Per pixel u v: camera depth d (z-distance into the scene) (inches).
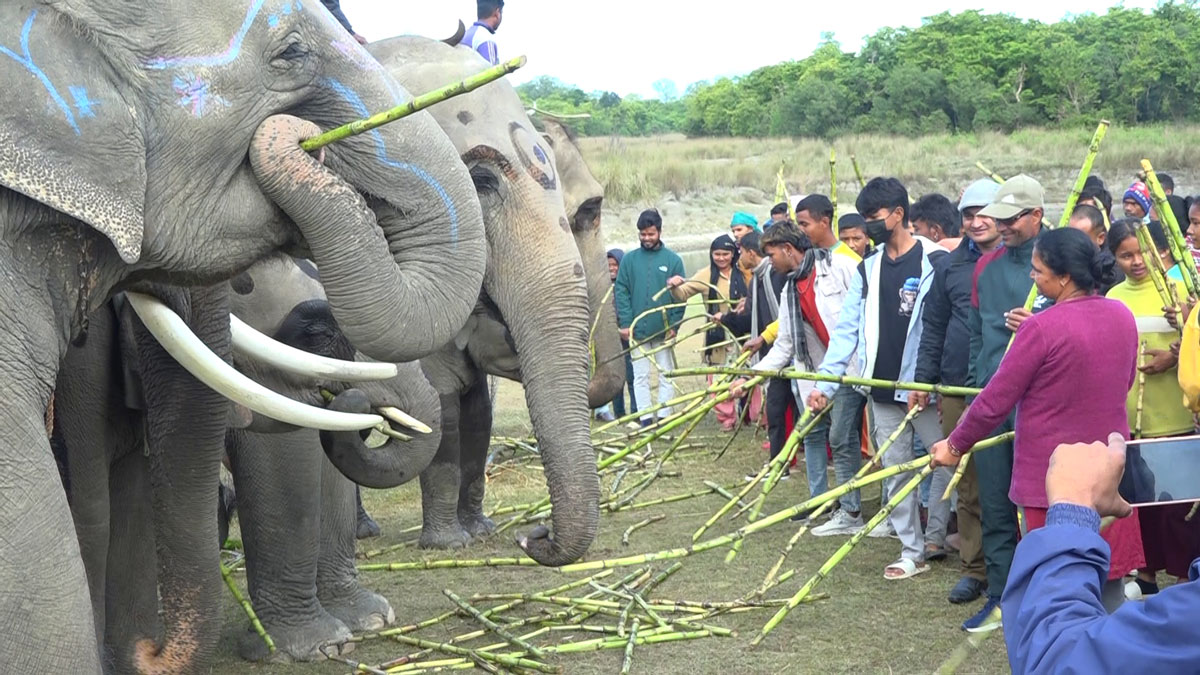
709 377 398.0
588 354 228.1
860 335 255.0
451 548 279.3
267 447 200.4
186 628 164.2
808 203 276.5
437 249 146.1
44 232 123.5
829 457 349.7
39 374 122.6
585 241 312.0
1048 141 1412.4
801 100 1823.3
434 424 201.3
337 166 142.1
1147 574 215.2
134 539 182.4
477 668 198.8
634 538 279.3
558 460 210.1
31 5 122.5
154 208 129.4
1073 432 177.6
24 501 118.2
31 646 116.0
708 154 1571.1
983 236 222.8
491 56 294.5
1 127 117.9
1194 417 216.5
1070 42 1710.1
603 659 202.1
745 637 211.5
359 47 145.2
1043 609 77.9
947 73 1743.4
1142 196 351.6
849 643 207.9
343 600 220.8
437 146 147.6
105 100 123.3
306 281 196.7
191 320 157.3
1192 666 70.0
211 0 132.3
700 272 438.6
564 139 312.3
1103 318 177.6
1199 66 1583.4
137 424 176.9
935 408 243.3
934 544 255.3
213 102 130.6
